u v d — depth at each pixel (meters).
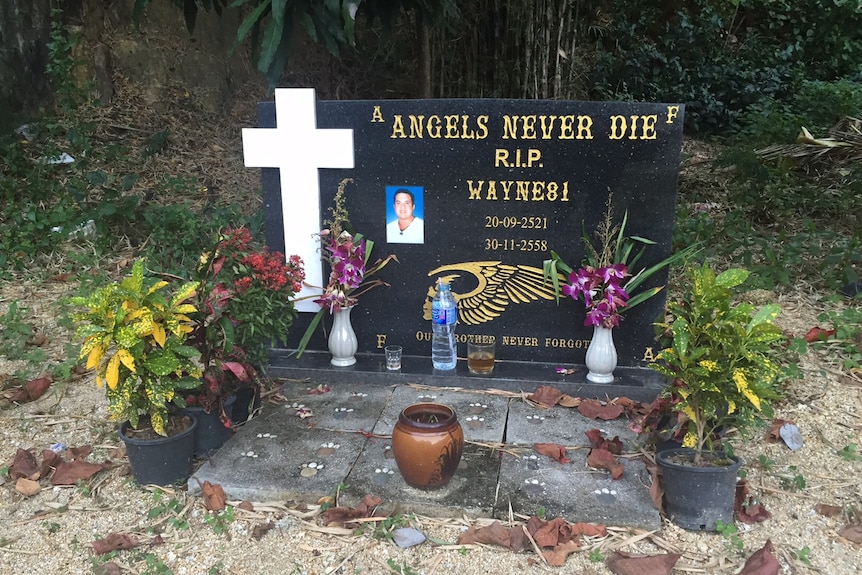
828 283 5.32
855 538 2.75
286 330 3.71
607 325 3.79
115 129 7.72
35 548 2.74
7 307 4.98
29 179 6.46
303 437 3.40
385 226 4.12
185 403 3.14
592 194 3.89
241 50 8.81
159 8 8.19
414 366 4.12
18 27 7.30
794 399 3.78
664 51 11.54
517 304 4.11
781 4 12.52
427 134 3.96
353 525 2.80
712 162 8.68
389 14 5.60
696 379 2.71
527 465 3.14
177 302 2.99
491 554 2.65
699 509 2.75
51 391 3.96
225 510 2.92
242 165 7.79
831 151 7.78
